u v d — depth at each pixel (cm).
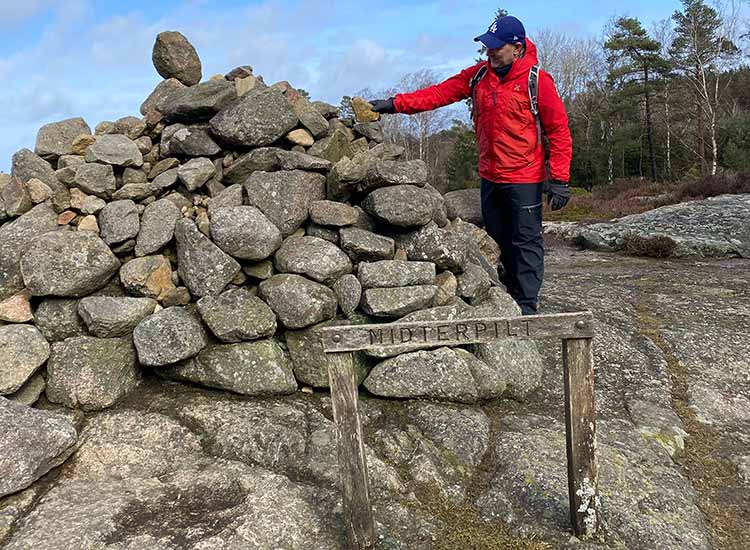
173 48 557
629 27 4081
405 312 465
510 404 475
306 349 453
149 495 341
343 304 467
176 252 475
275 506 332
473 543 320
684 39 3828
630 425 452
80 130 529
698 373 551
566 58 5000
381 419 436
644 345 600
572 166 4409
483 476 384
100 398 409
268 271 470
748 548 340
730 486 399
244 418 410
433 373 450
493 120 521
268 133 502
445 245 497
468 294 513
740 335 629
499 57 498
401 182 495
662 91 4209
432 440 411
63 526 307
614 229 1474
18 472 336
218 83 522
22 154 487
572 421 307
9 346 398
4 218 476
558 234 1623
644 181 3105
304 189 485
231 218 452
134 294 450
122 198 475
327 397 452
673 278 943
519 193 532
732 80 4716
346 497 302
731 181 1938
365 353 463
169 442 389
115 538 304
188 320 436
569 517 337
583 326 295
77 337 425
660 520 346
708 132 3791
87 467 367
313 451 390
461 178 3728
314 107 549
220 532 307
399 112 587
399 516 337
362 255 482
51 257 425
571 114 4844
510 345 498
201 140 510
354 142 575
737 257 1202
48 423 362
